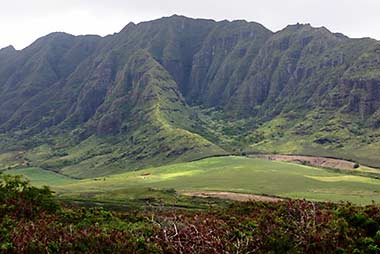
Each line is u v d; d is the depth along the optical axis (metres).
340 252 23.70
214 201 145.00
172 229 25.66
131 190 178.25
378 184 192.12
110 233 25.41
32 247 22.97
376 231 25.84
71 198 148.25
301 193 168.50
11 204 30.44
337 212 27.75
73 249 23.53
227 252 23.34
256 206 33.19
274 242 24.58
